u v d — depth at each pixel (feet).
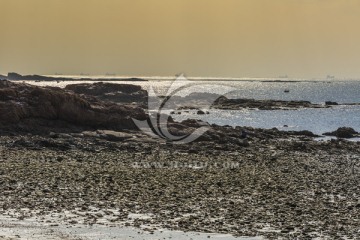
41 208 360.07
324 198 419.95
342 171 582.76
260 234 312.91
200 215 353.51
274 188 456.04
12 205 364.79
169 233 311.47
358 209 381.40
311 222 341.62
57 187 428.15
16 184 433.48
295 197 420.77
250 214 358.64
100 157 618.44
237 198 409.49
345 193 444.14
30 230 308.40
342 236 311.68
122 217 343.87
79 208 363.56
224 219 344.69
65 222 327.88
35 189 417.28
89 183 449.48
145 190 428.97
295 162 648.38
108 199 392.47
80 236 300.40
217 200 399.85
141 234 307.99
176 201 392.47
